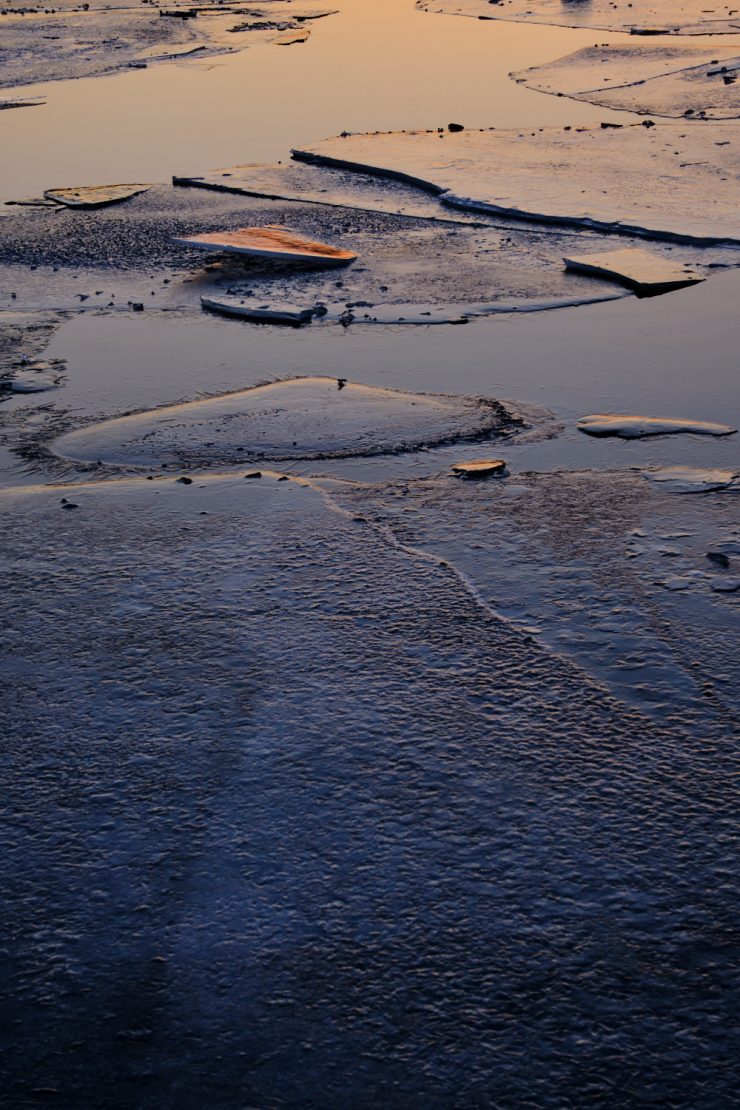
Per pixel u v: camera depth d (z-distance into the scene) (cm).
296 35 1719
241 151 1045
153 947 238
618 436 474
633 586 362
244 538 397
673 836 263
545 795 276
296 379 545
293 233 784
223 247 722
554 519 408
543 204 811
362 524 406
